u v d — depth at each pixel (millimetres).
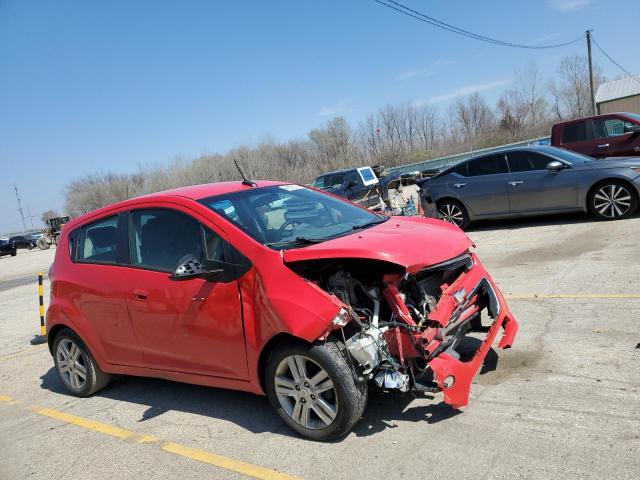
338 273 3762
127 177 68062
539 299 5922
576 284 6258
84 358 5207
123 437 4281
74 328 5121
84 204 68625
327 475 3264
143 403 4934
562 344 4566
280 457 3566
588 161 10031
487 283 4211
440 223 4609
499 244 9422
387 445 3465
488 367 4348
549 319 5227
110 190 67188
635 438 3104
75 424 4707
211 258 4039
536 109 59344
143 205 4699
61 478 3791
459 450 3266
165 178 61219
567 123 13211
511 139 55594
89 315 4961
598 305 5395
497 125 60906
